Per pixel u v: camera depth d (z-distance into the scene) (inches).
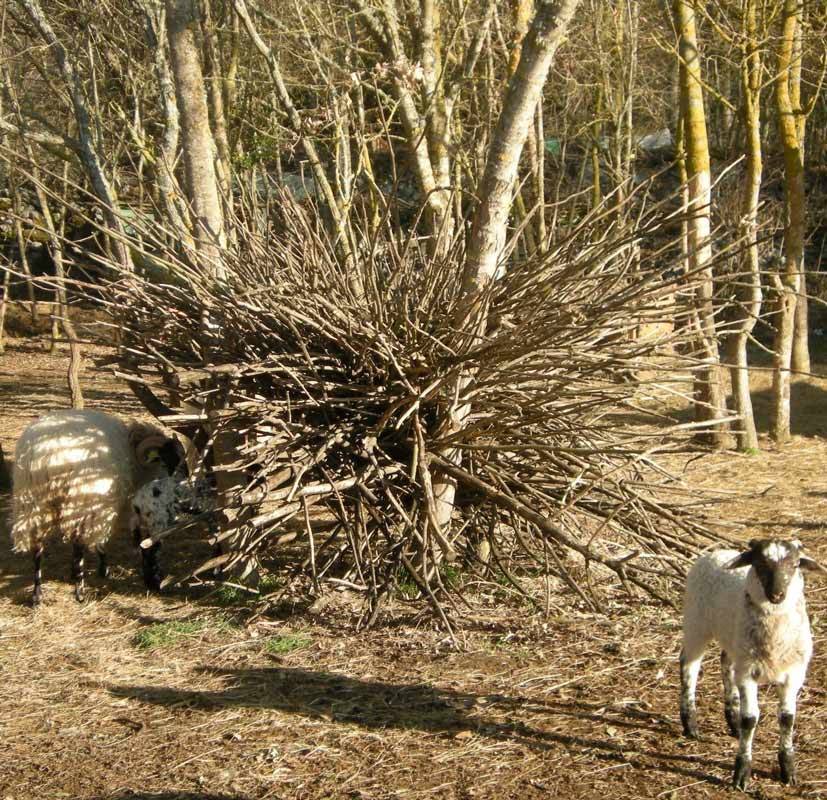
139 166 548.4
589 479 282.7
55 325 895.7
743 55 466.3
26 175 277.0
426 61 386.6
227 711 221.3
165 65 382.6
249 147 571.5
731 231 325.4
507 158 273.0
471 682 232.4
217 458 295.1
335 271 291.7
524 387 284.4
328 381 288.5
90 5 505.4
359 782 190.2
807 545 325.4
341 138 370.3
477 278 279.7
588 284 285.7
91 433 295.7
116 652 257.0
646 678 231.1
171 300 296.5
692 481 424.2
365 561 273.1
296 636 262.4
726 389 590.6
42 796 189.0
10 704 228.4
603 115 703.7
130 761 201.3
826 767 187.8
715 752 196.1
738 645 179.5
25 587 311.4
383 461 281.4
